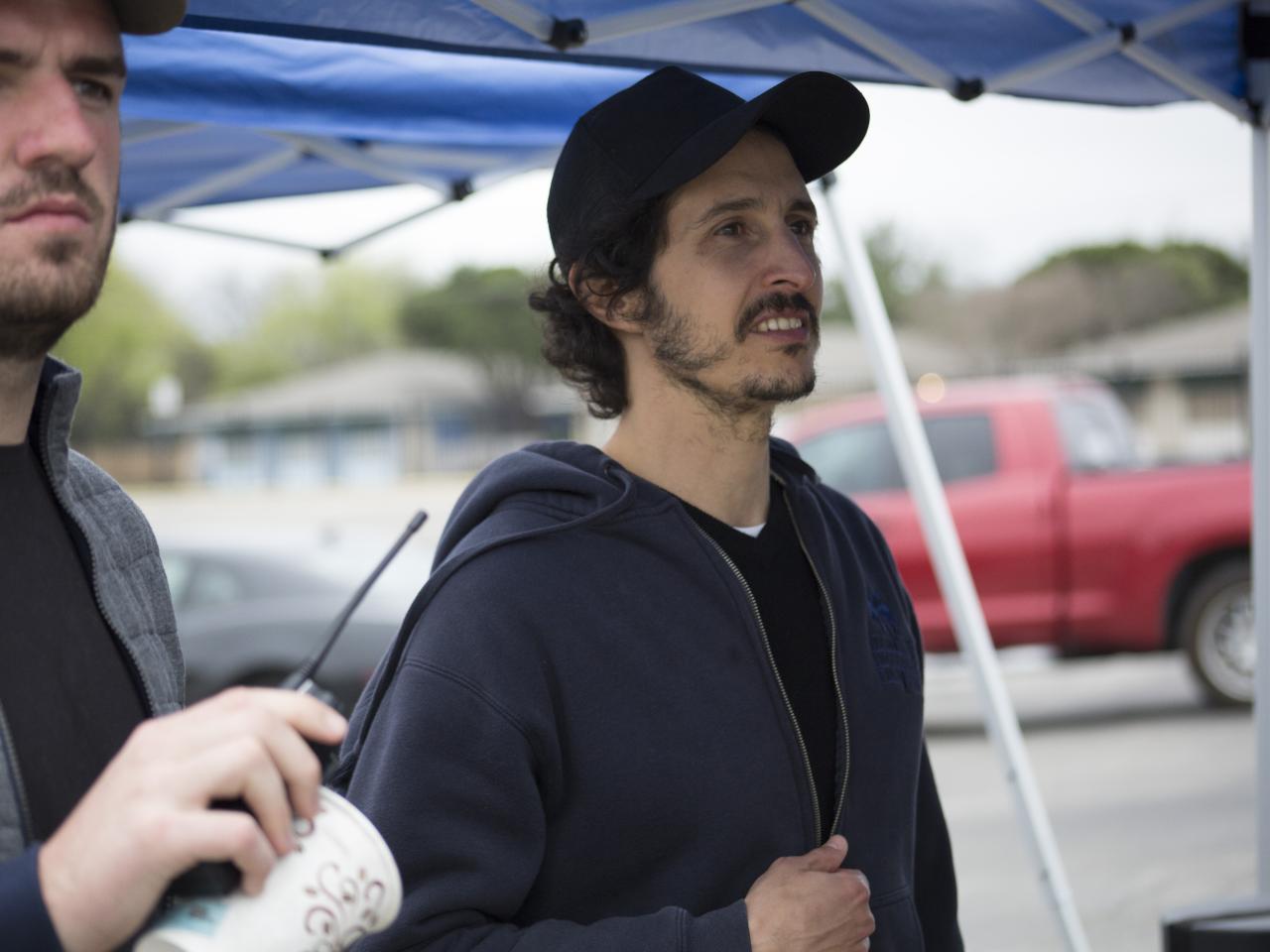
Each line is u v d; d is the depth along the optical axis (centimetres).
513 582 170
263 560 801
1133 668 1062
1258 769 268
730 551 181
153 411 4938
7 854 103
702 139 176
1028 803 324
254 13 189
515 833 163
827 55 239
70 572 122
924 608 821
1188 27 259
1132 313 4878
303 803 91
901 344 3312
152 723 89
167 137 283
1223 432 3594
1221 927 173
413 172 312
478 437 4466
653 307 179
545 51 214
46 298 105
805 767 175
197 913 93
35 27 104
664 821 167
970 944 496
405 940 157
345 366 4984
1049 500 820
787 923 156
